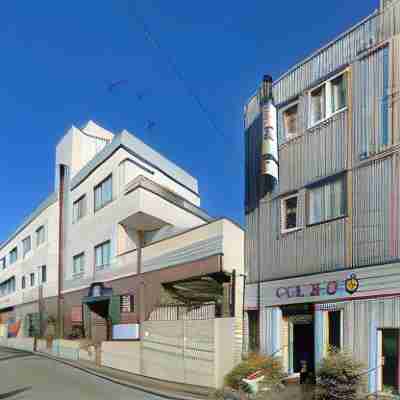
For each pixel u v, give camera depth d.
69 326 30.23
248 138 15.95
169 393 13.85
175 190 29.81
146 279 21.44
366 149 11.68
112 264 24.78
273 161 13.88
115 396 13.45
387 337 10.67
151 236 23.95
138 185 22.69
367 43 11.97
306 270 13.04
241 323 15.26
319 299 12.49
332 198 12.57
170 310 17.73
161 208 23.17
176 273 19.12
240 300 15.59
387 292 10.75
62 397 13.34
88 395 13.67
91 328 26.83
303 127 13.68
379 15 11.72
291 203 14.01
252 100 15.88
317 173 13.05
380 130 11.40
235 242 16.23
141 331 19.22
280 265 14.01
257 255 15.03
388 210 10.95
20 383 16.50
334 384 10.59
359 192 11.73
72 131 33.16
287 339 13.61
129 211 23.19
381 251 11.02
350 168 12.05
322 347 12.19
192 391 14.20
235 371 13.26
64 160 33.94
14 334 42.72
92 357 23.84
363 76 11.98
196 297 18.78
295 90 14.11
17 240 45.72
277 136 14.45
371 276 11.17
